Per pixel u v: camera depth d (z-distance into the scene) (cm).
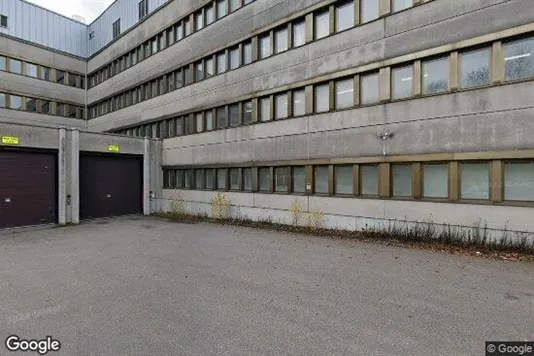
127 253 1038
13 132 1623
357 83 1348
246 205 1775
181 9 2222
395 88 1259
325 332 480
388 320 519
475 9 1058
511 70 1007
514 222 983
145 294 651
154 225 1695
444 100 1120
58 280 756
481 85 1053
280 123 1625
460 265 833
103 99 3114
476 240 1028
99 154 2019
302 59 1534
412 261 880
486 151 1031
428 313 544
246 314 547
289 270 811
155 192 2319
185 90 2194
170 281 733
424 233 1130
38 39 3119
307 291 658
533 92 958
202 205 2044
